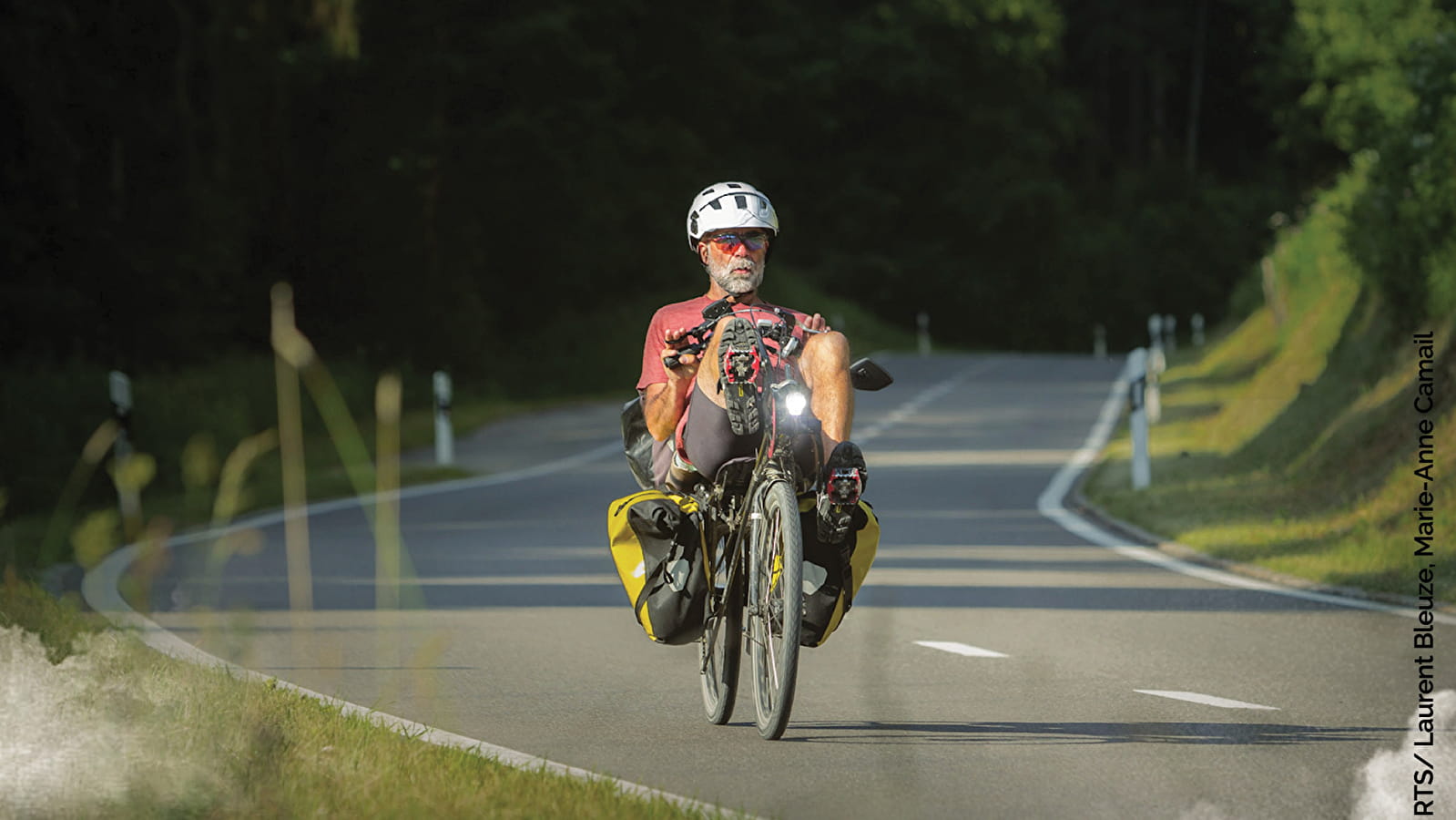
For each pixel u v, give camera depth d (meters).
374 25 154.12
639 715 30.02
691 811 21.80
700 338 27.11
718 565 28.77
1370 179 70.81
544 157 166.00
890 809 23.36
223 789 21.34
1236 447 80.19
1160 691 31.67
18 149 98.69
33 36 95.38
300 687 32.25
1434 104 68.62
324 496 78.50
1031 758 26.22
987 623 40.03
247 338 134.00
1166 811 23.06
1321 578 45.75
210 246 113.50
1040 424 108.50
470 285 164.25
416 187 154.12
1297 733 27.84
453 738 27.23
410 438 108.81
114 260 104.88
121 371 103.94
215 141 117.31
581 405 144.12
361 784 22.08
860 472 25.72
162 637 37.94
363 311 148.88
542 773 23.50
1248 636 37.62
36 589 38.81
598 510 69.44
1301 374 89.12
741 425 26.73
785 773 25.48
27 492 74.81
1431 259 65.31
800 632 26.80
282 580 49.28
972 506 68.00
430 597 45.38
